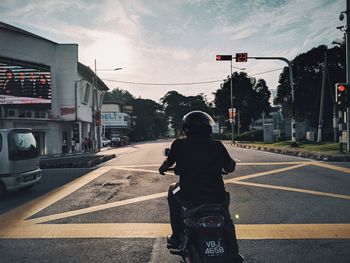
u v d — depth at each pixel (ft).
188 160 10.02
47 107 97.76
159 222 18.40
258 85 212.84
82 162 49.39
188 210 9.45
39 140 99.91
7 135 27.96
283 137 163.43
